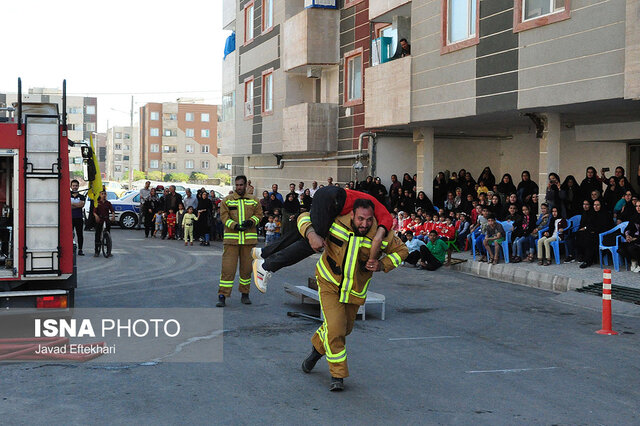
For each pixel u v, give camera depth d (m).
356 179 25.39
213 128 125.56
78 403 6.11
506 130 22.66
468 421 5.76
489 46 16.58
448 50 17.94
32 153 8.33
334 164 27.59
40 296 8.48
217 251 21.98
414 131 22.06
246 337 8.97
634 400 6.43
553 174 16.31
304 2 28.23
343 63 26.53
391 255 6.41
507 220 16.98
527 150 23.70
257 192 36.34
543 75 14.97
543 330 9.70
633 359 8.02
